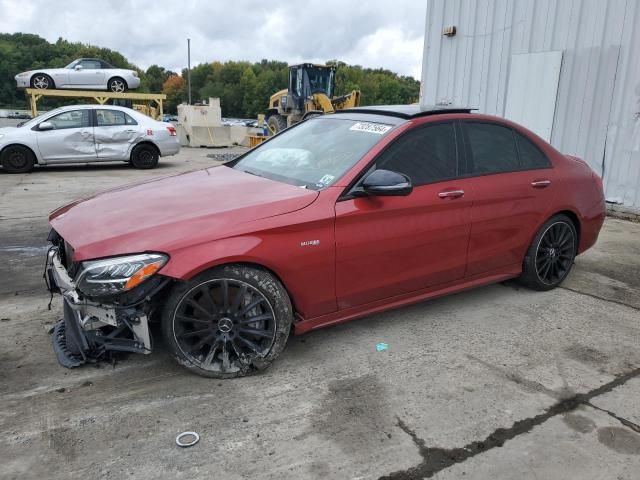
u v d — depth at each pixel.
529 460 2.51
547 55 8.95
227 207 3.10
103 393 2.94
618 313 4.33
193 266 2.81
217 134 22.67
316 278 3.24
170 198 3.34
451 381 3.19
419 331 3.87
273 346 3.15
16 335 3.60
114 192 3.69
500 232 4.16
